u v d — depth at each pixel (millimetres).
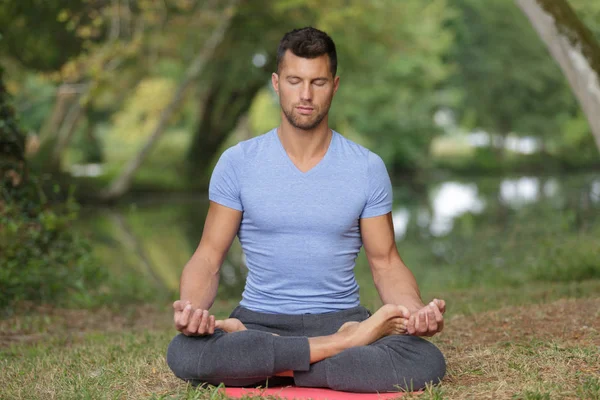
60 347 6367
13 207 9156
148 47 27859
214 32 26719
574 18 8508
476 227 18219
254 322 4227
